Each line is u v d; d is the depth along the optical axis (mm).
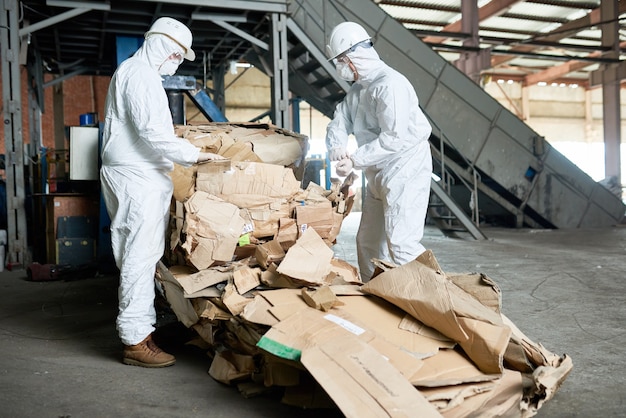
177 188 2746
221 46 8383
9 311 3686
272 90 6723
